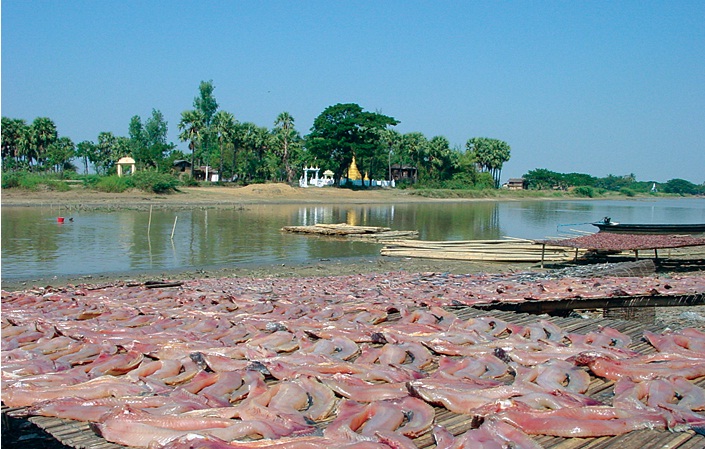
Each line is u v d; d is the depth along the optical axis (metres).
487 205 87.19
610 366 6.34
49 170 88.75
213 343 7.56
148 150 97.69
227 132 85.69
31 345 7.75
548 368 6.22
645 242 23.98
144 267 23.34
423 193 98.00
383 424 4.86
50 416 5.10
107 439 4.68
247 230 38.62
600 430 4.75
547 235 40.69
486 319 9.09
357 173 104.75
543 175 156.25
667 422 4.89
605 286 13.05
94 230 35.53
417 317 9.42
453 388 5.60
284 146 91.88
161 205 58.66
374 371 6.34
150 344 7.48
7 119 82.81
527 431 4.78
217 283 16.11
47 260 24.44
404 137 106.88
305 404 5.49
